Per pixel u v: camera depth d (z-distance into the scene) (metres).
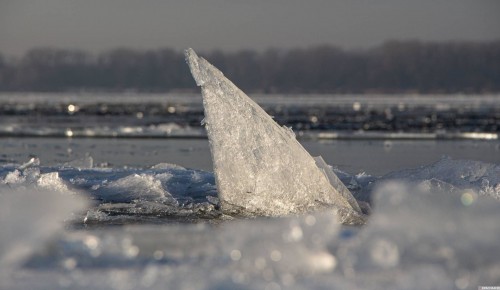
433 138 107.62
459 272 12.41
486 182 29.84
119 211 29.72
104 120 167.50
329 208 28.52
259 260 12.51
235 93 28.95
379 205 14.16
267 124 29.06
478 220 13.66
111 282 11.53
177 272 12.05
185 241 13.58
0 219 13.77
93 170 37.94
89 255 13.07
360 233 13.86
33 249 13.09
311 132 115.94
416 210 13.93
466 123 160.62
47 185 30.58
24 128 109.06
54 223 14.02
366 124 151.88
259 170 28.61
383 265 12.46
